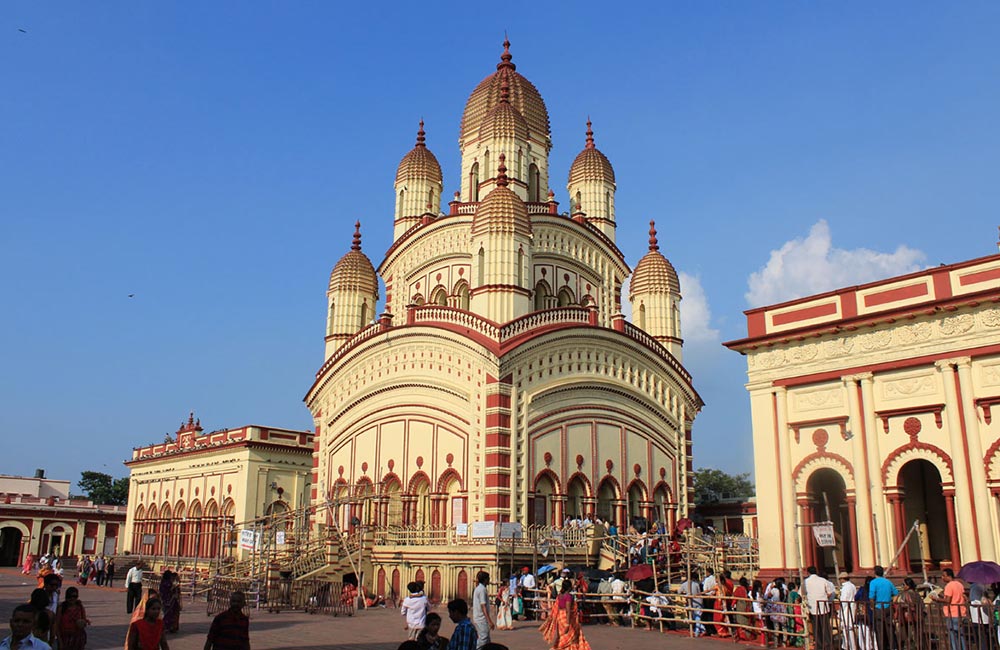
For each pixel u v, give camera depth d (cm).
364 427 4047
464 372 3612
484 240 3741
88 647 1975
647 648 2003
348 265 4625
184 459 5853
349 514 4009
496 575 3048
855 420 2411
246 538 3384
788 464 2541
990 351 2194
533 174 4512
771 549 2519
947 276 2308
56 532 6944
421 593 1758
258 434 5312
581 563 3322
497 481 3353
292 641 2069
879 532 2325
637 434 4009
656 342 4191
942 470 2245
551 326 3697
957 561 2194
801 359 2564
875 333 2420
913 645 1683
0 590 3903
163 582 2259
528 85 4606
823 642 1850
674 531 3844
